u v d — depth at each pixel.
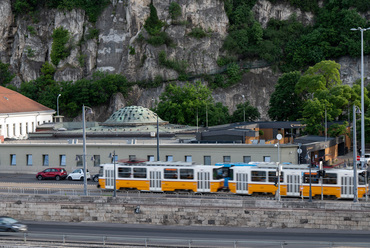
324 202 98.06
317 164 137.50
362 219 94.75
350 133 183.00
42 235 89.25
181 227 100.94
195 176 115.12
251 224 99.44
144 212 103.75
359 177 107.81
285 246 85.31
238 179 113.00
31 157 154.12
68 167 150.50
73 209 107.00
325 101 181.88
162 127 174.62
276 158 134.50
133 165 119.06
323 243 81.38
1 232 91.44
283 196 111.81
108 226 102.94
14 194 111.50
